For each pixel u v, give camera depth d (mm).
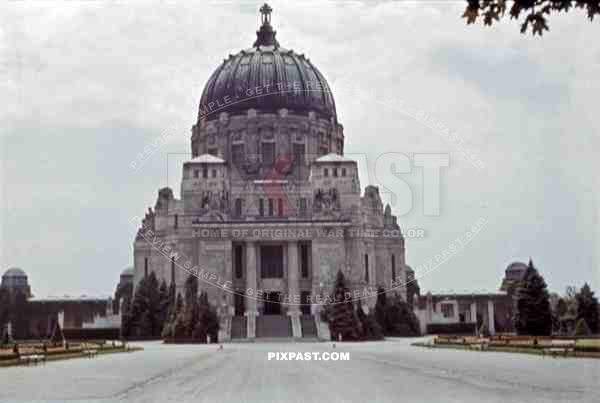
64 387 41375
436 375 47062
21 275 180375
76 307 181625
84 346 87188
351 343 114500
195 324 124500
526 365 54344
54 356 70562
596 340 85312
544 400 33781
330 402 33844
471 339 96125
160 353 83312
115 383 43719
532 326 107688
